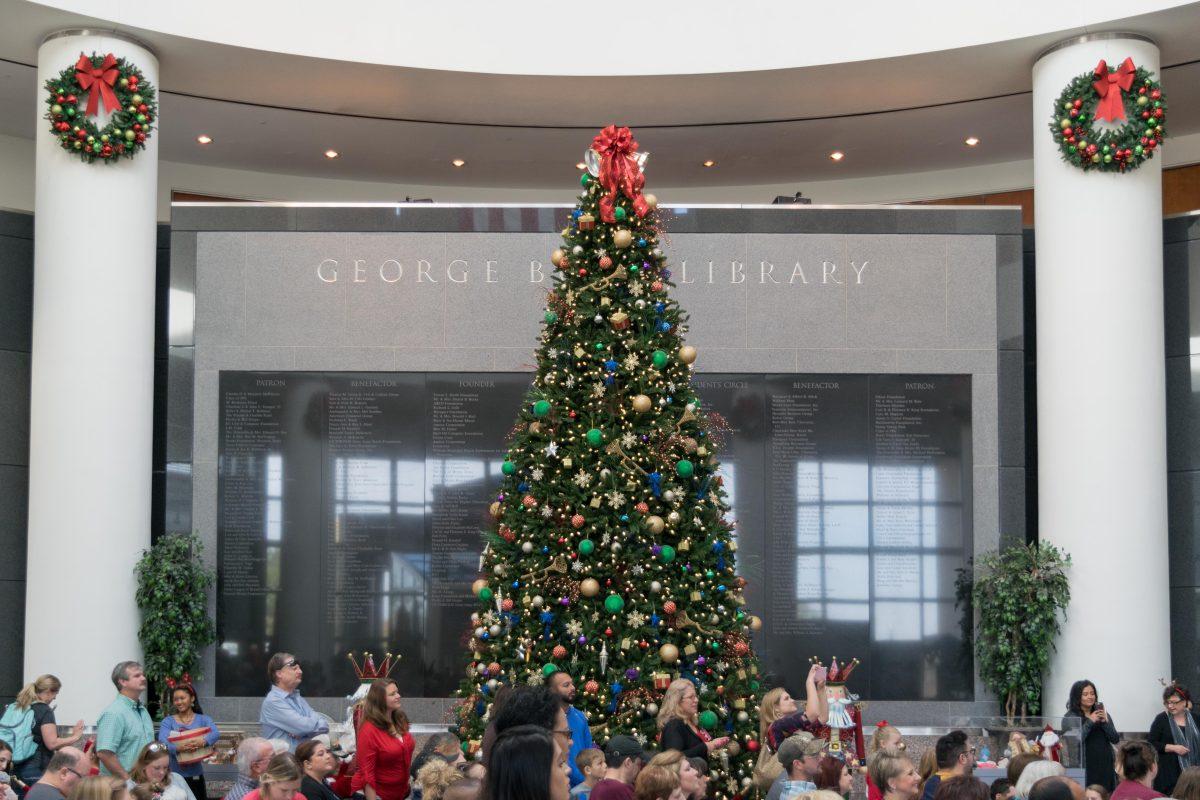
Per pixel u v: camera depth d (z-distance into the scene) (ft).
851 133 57.21
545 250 47.47
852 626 46.16
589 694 32.73
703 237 47.60
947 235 47.60
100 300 43.16
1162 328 44.73
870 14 48.62
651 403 34.27
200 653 45.34
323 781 26.08
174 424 46.57
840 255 47.57
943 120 55.47
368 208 47.57
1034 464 48.65
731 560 35.14
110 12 44.78
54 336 43.04
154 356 48.88
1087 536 43.57
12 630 47.52
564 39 50.11
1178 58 48.39
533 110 54.29
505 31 50.11
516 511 34.71
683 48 49.90
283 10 48.19
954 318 47.34
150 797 21.95
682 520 34.14
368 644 46.09
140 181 44.37
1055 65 46.26
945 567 46.34
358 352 47.06
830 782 23.43
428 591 46.37
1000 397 47.06
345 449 46.78
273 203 47.57
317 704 45.57
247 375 46.80
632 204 35.14
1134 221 44.39
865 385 47.16
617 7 50.26
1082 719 37.91
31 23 44.62
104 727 31.07
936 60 48.55
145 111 44.14
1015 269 47.42
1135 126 44.11
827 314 47.34
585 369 34.65
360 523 46.52
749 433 46.98
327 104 53.62
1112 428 43.70
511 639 33.91
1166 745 37.99
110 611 42.57
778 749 26.13
